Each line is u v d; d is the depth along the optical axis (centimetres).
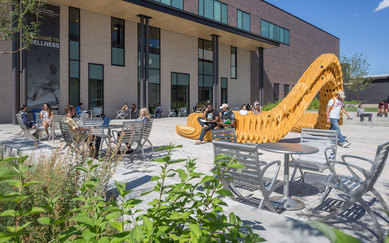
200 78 2675
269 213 207
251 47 2994
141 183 356
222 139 510
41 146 622
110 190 321
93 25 1950
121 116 2072
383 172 557
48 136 1003
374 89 4300
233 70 3020
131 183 357
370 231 309
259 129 905
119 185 143
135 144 891
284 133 842
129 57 2155
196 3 2433
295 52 3816
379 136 1165
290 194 433
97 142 614
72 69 1861
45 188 215
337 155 747
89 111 1927
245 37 2531
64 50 1817
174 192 137
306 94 884
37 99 1714
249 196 421
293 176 492
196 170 569
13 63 1427
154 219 137
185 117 2416
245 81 3156
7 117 1673
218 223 125
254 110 1410
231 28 2369
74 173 265
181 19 2027
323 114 1041
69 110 646
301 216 352
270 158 695
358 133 1275
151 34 2291
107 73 2038
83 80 1916
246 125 930
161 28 2336
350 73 3272
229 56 2970
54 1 1741
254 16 3045
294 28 3769
